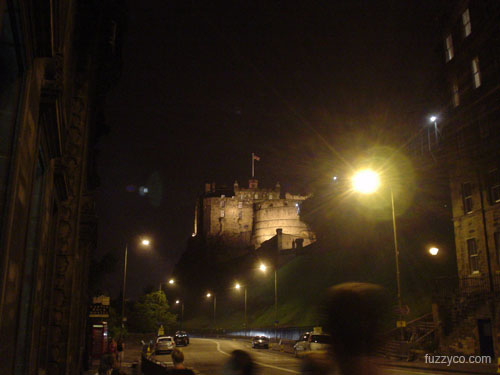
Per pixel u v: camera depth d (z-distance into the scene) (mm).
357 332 2537
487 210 32312
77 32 15055
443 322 34219
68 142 15844
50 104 7031
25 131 5711
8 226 5055
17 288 5855
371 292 2658
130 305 86500
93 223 20297
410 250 56781
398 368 25156
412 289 50031
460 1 35844
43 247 9156
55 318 13844
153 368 16438
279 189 172125
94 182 26875
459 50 36000
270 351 49188
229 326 100688
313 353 2705
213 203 167875
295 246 118312
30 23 5180
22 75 5535
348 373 2488
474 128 34188
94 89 21500
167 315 84312
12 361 5832
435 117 47594
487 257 31859
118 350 29406
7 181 5211
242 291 120500
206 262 156750
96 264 38531
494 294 29750
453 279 37500
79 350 20422
